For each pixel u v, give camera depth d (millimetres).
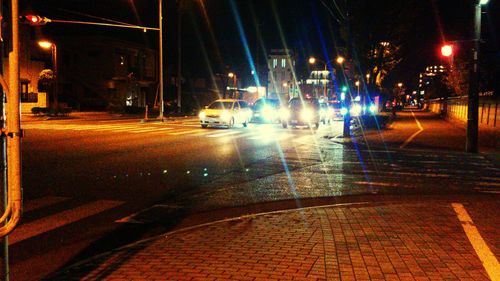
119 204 8945
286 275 5023
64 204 8867
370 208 8477
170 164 13961
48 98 45812
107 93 54344
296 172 13219
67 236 6934
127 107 48219
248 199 9578
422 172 13578
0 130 3559
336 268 5234
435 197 9859
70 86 54750
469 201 9258
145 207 8758
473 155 18312
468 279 4898
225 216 8172
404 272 5105
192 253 5801
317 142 22594
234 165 14195
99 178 11469
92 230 7254
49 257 6020
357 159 16469
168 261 5500
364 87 33875
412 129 33625
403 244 6160
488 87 29578
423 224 7246
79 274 5086
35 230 7207
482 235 6605
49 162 13789
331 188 10875
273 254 5742
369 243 6207
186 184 11031
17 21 3521
